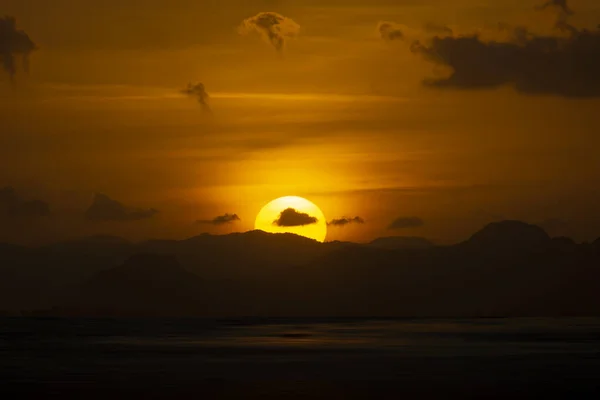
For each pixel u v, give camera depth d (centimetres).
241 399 17038
